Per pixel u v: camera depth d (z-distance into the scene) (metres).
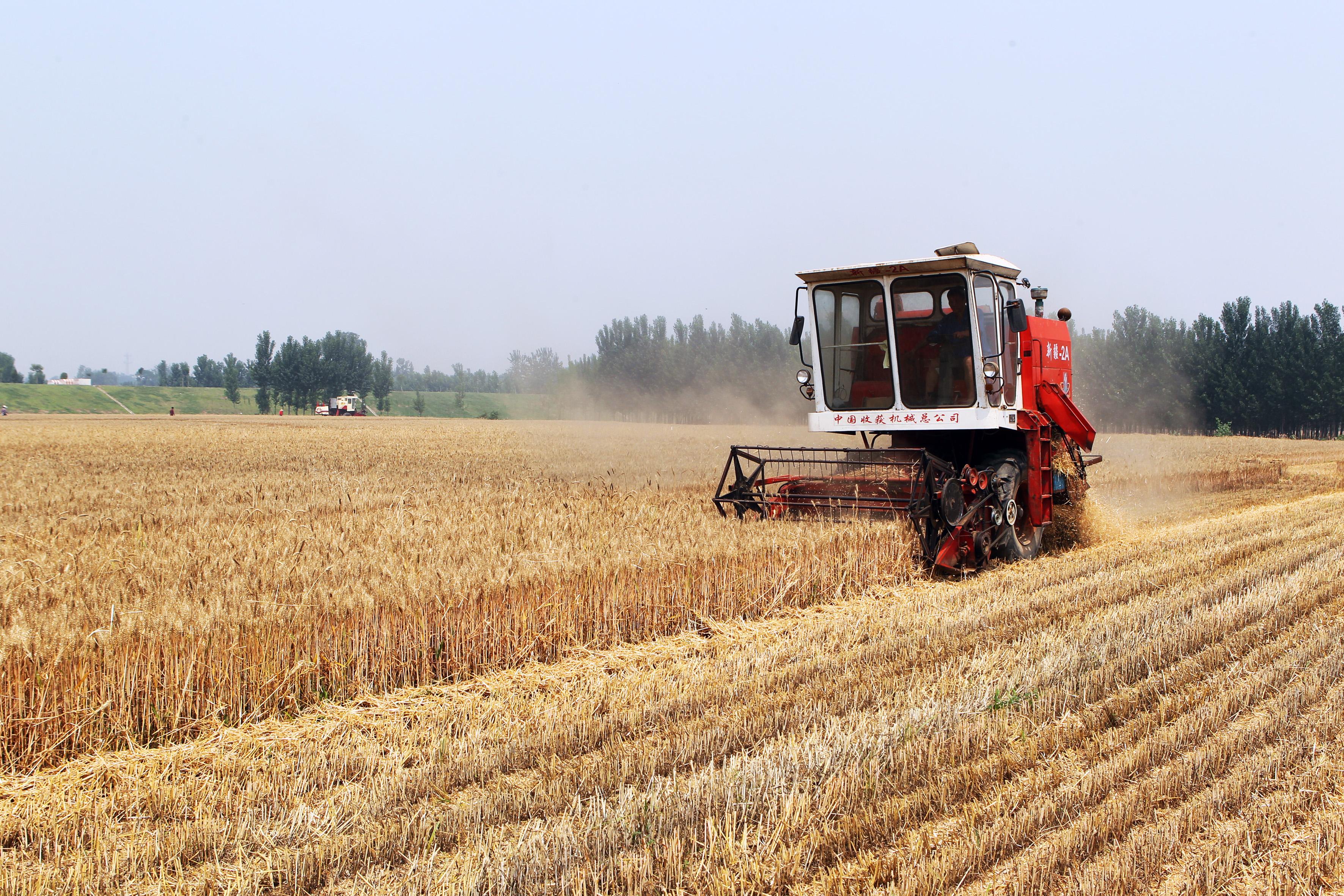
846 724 5.51
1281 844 4.17
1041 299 13.11
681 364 85.50
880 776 4.77
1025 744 5.21
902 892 3.75
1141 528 15.04
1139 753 4.97
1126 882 3.81
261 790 4.88
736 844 4.12
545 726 5.68
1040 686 6.18
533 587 7.45
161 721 5.79
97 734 5.57
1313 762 4.97
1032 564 11.48
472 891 3.79
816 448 11.24
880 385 11.98
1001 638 7.48
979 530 11.02
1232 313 68.25
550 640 7.51
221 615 6.30
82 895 3.89
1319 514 14.99
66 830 4.50
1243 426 68.38
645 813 4.41
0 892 3.88
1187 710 5.72
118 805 4.79
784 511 11.24
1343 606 8.41
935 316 11.49
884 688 6.18
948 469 10.67
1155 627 7.52
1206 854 4.05
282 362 111.88
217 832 4.41
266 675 6.16
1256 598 8.43
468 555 8.62
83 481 20.25
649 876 3.90
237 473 22.77
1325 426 66.00
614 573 7.91
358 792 4.84
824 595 9.42
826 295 12.22
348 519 11.91
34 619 6.11
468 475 22.11
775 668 6.96
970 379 11.35
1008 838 4.14
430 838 4.27
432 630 6.92
